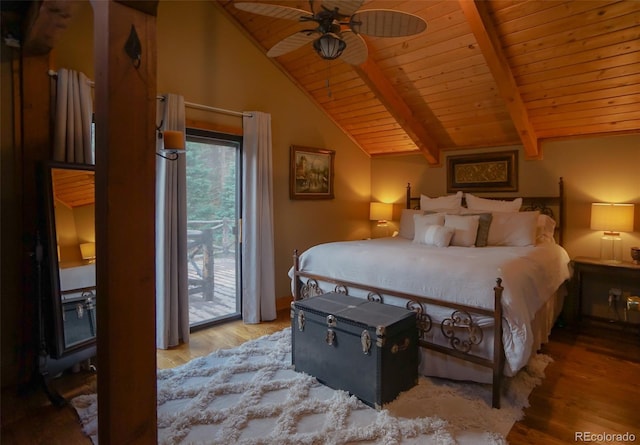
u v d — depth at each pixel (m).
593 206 3.56
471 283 2.38
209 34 3.63
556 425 2.12
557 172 4.03
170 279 3.25
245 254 3.88
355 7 1.95
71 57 2.77
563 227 3.98
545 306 3.10
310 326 2.61
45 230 2.32
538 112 3.73
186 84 3.46
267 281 3.97
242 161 3.91
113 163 1.23
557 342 3.34
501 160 4.40
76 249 2.48
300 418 2.14
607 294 3.72
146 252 1.30
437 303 2.46
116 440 1.25
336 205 5.06
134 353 1.29
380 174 5.50
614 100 3.33
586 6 2.65
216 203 3.81
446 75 3.68
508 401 2.32
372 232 5.58
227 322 3.88
